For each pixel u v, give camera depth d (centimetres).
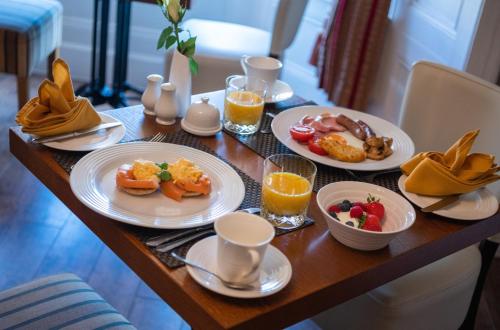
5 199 252
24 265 220
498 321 226
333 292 116
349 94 306
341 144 154
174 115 159
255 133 163
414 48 277
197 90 285
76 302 134
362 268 119
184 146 145
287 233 126
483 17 231
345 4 296
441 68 188
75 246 233
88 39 371
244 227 110
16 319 127
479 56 238
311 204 137
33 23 270
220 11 386
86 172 130
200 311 104
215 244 116
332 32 307
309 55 374
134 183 126
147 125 158
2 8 273
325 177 148
